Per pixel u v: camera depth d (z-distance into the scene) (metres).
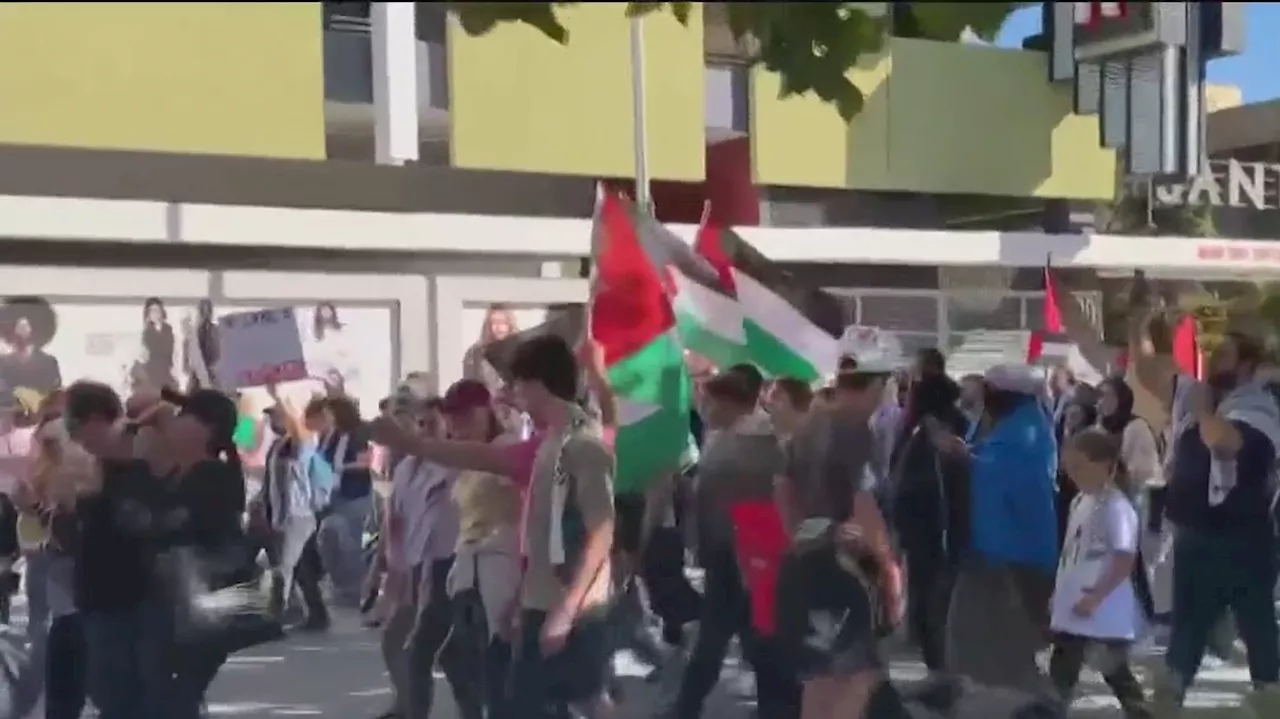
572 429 4.92
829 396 5.97
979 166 18.09
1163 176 16.88
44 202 13.01
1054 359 10.66
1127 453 8.18
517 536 5.82
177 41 13.66
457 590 6.10
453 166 15.12
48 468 6.27
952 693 6.78
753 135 16.91
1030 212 19.66
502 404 6.54
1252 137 24.88
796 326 6.86
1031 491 6.45
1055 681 6.51
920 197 19.06
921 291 18.42
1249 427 6.65
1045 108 18.44
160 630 5.44
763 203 17.52
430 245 14.87
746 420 6.07
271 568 6.28
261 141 14.14
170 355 13.37
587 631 4.85
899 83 17.55
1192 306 14.70
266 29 14.09
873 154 17.48
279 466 10.13
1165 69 16.09
